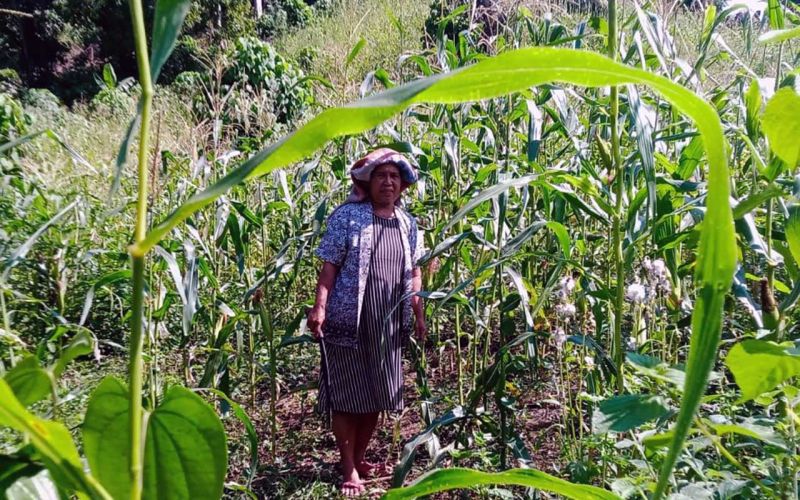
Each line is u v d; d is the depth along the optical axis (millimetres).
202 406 882
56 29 29922
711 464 2369
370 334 3885
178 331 5875
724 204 713
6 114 9703
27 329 5312
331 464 4340
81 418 3717
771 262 2209
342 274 3910
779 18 2795
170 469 901
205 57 6527
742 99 4289
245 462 4383
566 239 3062
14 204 6184
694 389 734
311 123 678
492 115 4879
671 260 3074
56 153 8695
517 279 3406
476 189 4328
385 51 13914
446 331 5965
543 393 4461
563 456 3422
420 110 6160
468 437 3771
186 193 5465
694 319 754
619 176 2598
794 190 2070
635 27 3330
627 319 4137
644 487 2047
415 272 4156
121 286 6066
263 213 5137
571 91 3803
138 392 816
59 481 790
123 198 7203
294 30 29266
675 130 4172
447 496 3652
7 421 741
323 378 3982
